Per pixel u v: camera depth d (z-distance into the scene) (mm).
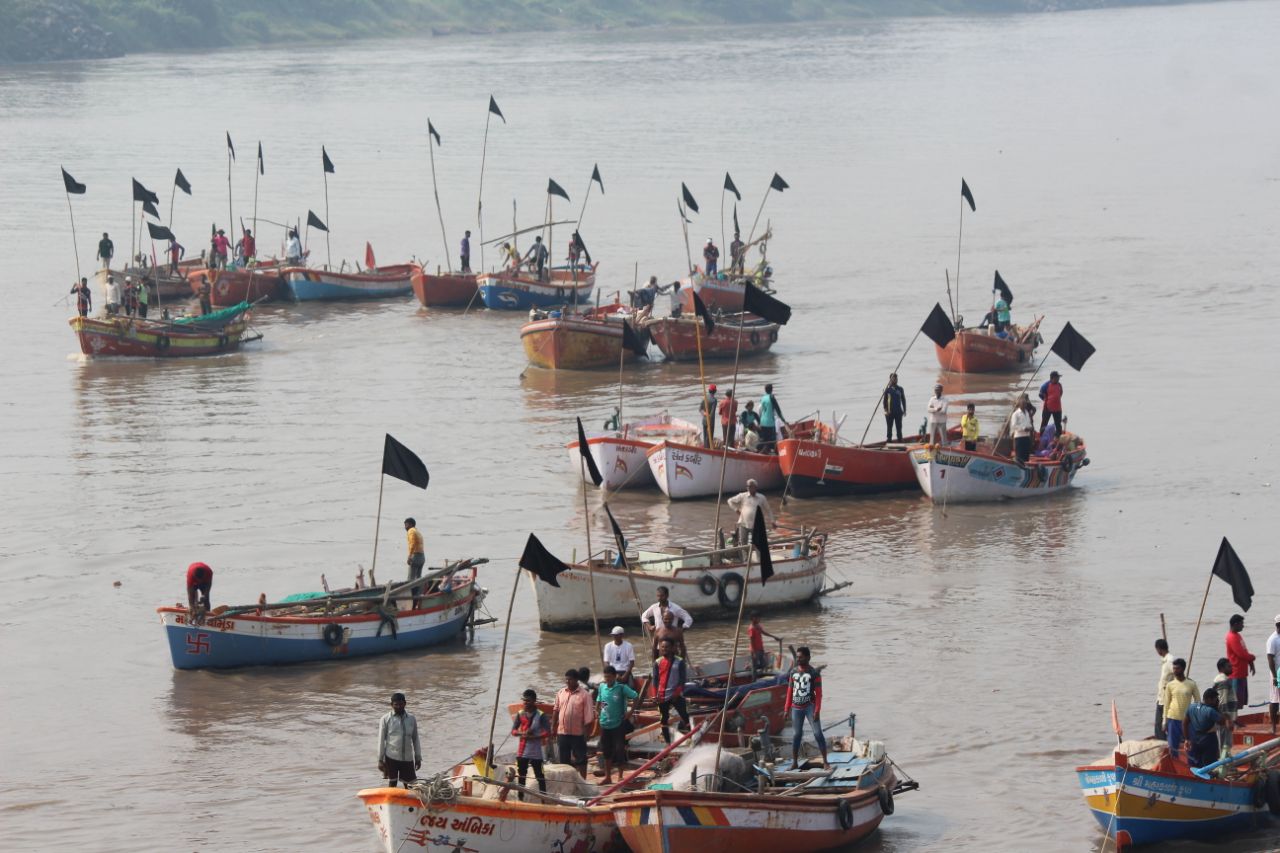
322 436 187250
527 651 120312
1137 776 87000
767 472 163125
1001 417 193250
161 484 167875
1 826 93375
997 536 148750
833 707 108750
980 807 94250
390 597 120938
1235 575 98938
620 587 122375
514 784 84188
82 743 105125
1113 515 154250
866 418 194250
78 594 135125
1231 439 179250
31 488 167000
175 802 96125
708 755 87438
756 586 126125
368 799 81438
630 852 85562
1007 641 121000
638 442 164125
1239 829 90500
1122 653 118000
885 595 132375
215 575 138875
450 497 161750
